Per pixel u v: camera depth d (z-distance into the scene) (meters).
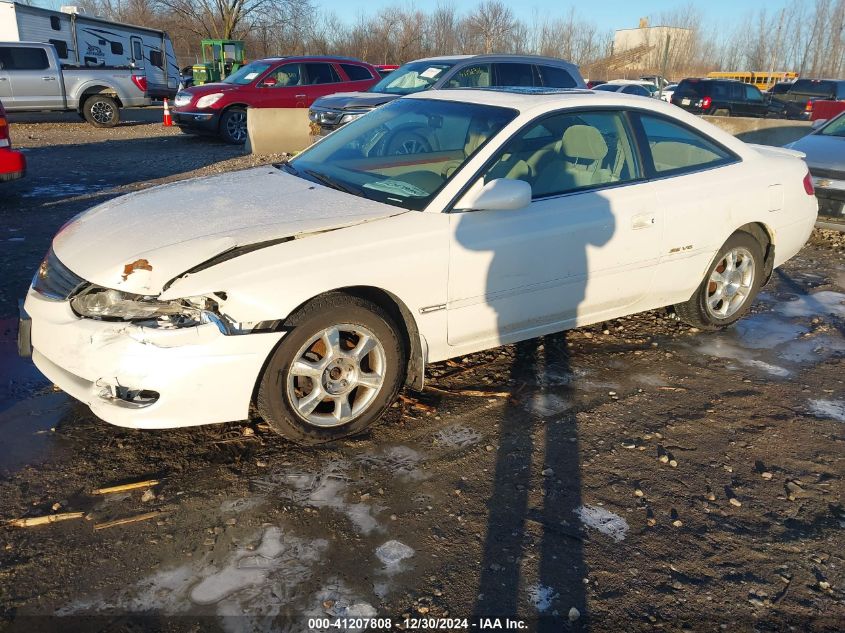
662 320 5.23
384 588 2.51
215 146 14.66
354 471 3.19
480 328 3.74
